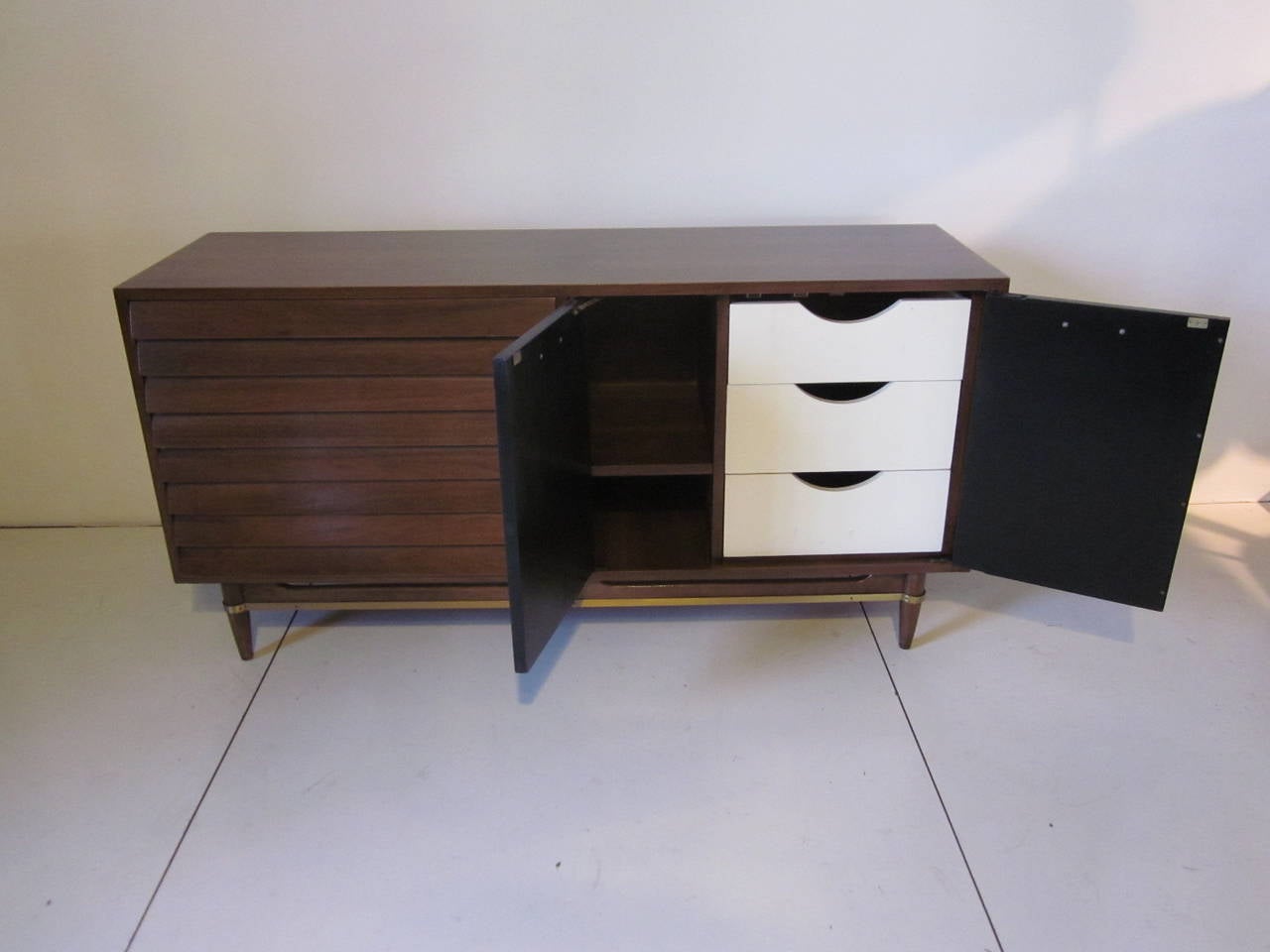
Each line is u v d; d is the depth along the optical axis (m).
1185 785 1.52
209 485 1.62
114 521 2.28
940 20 1.84
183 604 2.00
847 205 1.99
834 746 1.61
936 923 1.31
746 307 1.53
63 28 1.82
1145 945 1.28
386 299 1.50
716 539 1.70
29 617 1.96
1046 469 1.57
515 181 1.97
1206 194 1.98
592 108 1.91
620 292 1.50
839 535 1.70
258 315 1.50
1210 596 1.98
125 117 1.90
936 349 1.56
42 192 1.95
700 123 1.92
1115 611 1.94
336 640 1.89
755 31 1.85
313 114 1.90
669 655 1.83
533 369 1.35
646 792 1.53
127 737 1.65
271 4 1.82
